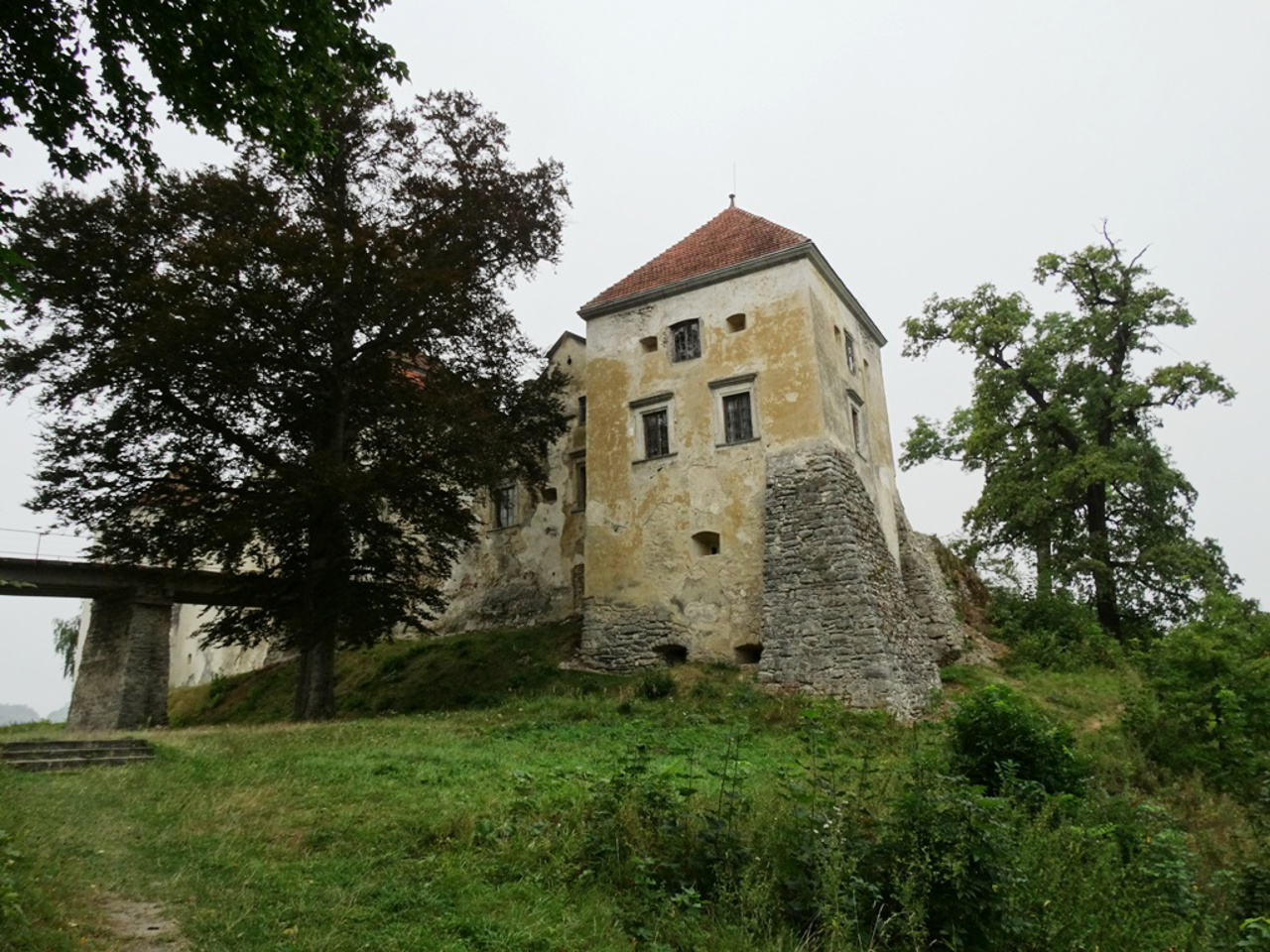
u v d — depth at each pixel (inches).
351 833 332.5
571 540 1139.3
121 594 1027.9
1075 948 286.7
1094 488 1138.7
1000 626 1061.8
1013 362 1172.5
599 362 1006.4
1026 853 312.0
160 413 783.7
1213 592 879.7
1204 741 594.9
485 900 273.7
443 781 423.5
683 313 963.3
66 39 352.2
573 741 592.1
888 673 754.2
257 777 428.8
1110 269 1135.0
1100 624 1083.9
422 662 1090.1
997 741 450.0
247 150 849.5
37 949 213.0
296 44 362.6
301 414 838.5
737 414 911.7
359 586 827.4
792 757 555.5
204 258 737.0
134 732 671.8
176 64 359.3
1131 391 1072.8
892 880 291.1
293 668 1266.0
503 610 1183.6
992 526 1178.6
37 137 372.5
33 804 363.9
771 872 295.9
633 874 298.2
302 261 776.3
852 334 1015.0
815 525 824.3
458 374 875.4
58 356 776.9
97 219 783.7
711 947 260.4
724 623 862.5
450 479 853.2
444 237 874.8
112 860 296.0
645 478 944.9
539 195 945.5
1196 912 337.7
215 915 249.4
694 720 687.1
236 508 750.5
